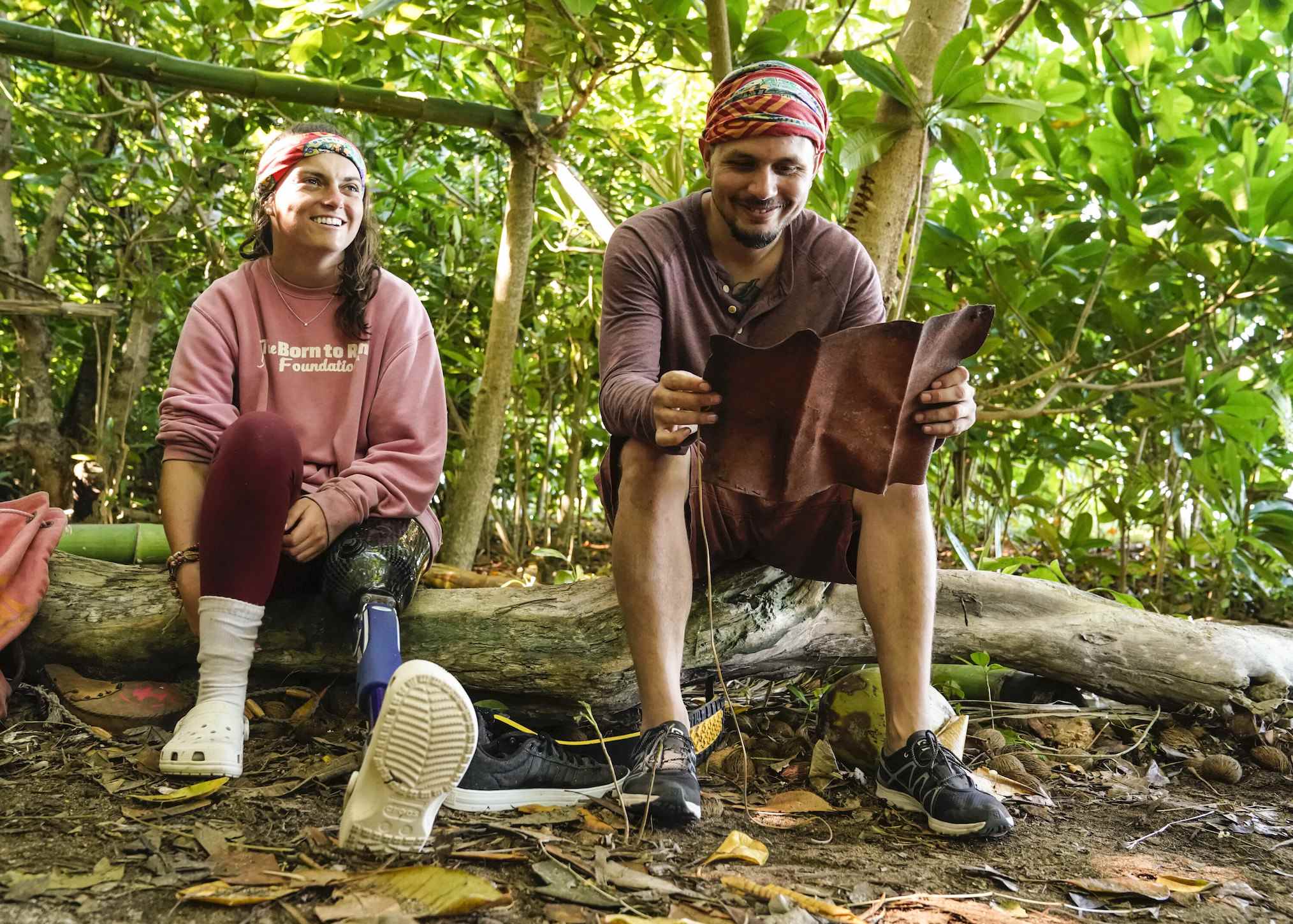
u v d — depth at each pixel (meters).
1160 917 1.53
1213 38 3.76
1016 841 1.82
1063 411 3.62
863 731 2.08
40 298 3.92
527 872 1.56
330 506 2.01
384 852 1.56
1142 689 2.48
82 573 2.33
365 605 1.96
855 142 2.62
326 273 2.22
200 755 1.82
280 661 2.26
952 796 1.80
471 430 3.72
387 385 2.22
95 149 4.22
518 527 4.37
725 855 1.64
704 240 2.08
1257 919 1.55
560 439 5.12
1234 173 3.22
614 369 1.95
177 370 2.16
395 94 3.33
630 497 1.90
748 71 1.94
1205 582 4.05
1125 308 3.57
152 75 3.11
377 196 4.04
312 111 3.82
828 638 2.48
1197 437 3.95
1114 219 3.42
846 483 1.77
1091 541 3.91
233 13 3.54
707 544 1.98
